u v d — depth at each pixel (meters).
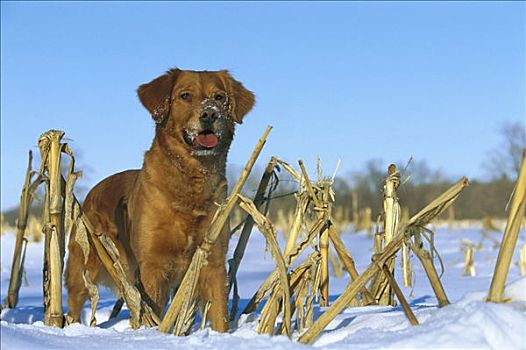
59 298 5.52
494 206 47.44
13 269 7.21
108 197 7.51
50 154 5.62
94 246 5.78
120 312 7.66
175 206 6.43
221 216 5.27
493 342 4.11
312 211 6.18
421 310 5.16
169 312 5.27
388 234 6.70
